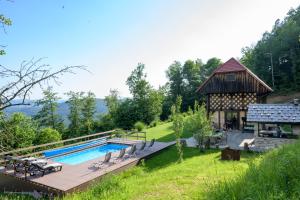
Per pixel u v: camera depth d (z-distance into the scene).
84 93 49.81
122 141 23.34
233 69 26.86
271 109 19.59
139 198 7.15
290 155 6.66
